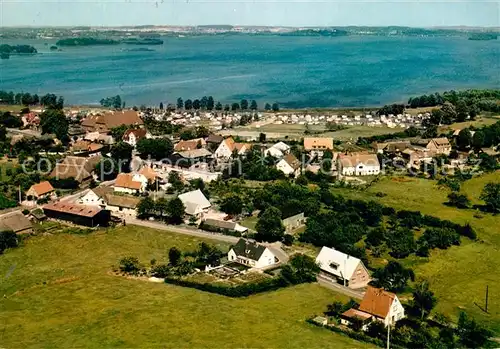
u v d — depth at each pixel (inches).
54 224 6668.3
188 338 3929.6
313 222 6299.2
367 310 4259.4
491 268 5511.8
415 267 5492.1
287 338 3944.4
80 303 4537.4
